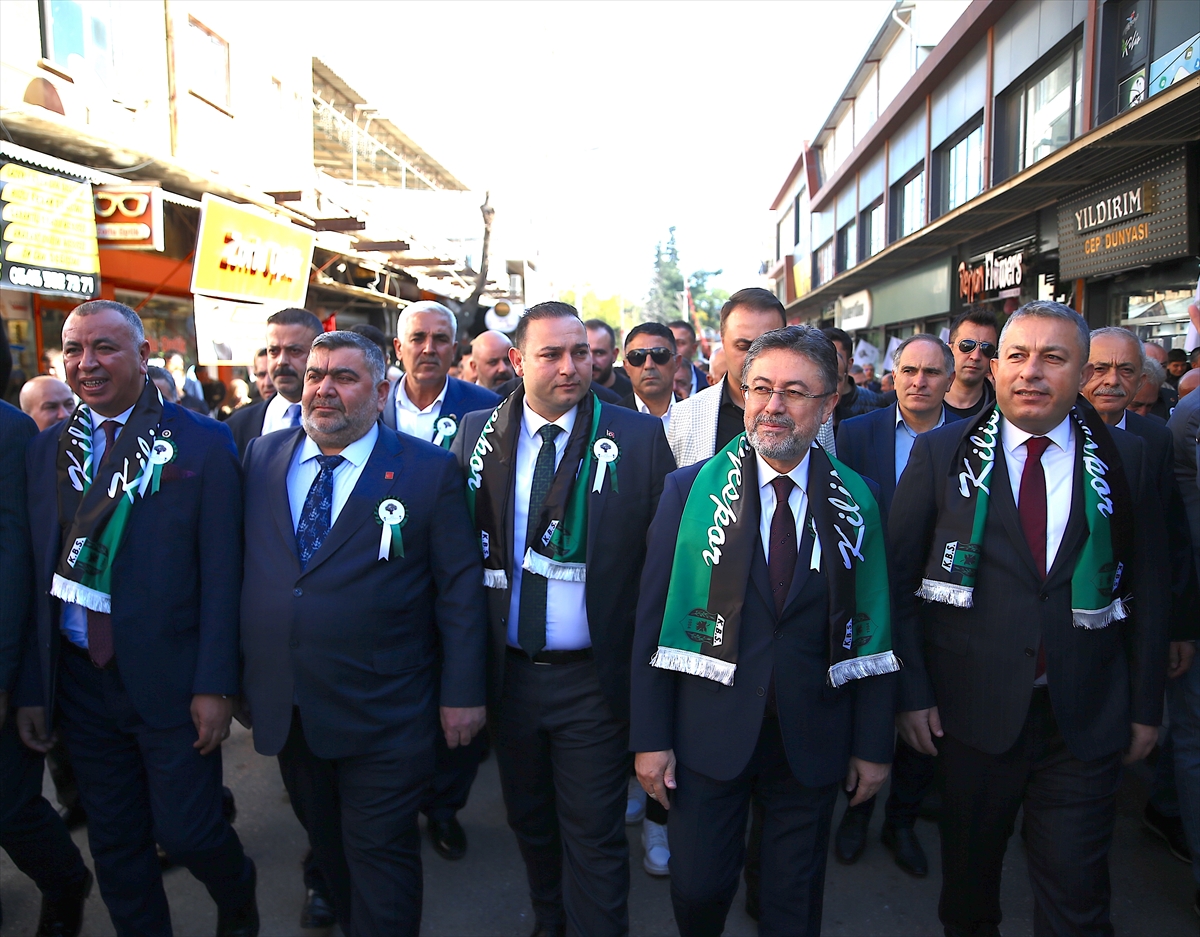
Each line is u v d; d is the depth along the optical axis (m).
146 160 6.94
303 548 2.48
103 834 2.56
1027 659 2.23
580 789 2.52
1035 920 2.34
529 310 2.62
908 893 3.12
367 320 15.88
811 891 2.25
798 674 2.18
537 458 2.61
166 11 8.92
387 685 2.47
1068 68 9.94
